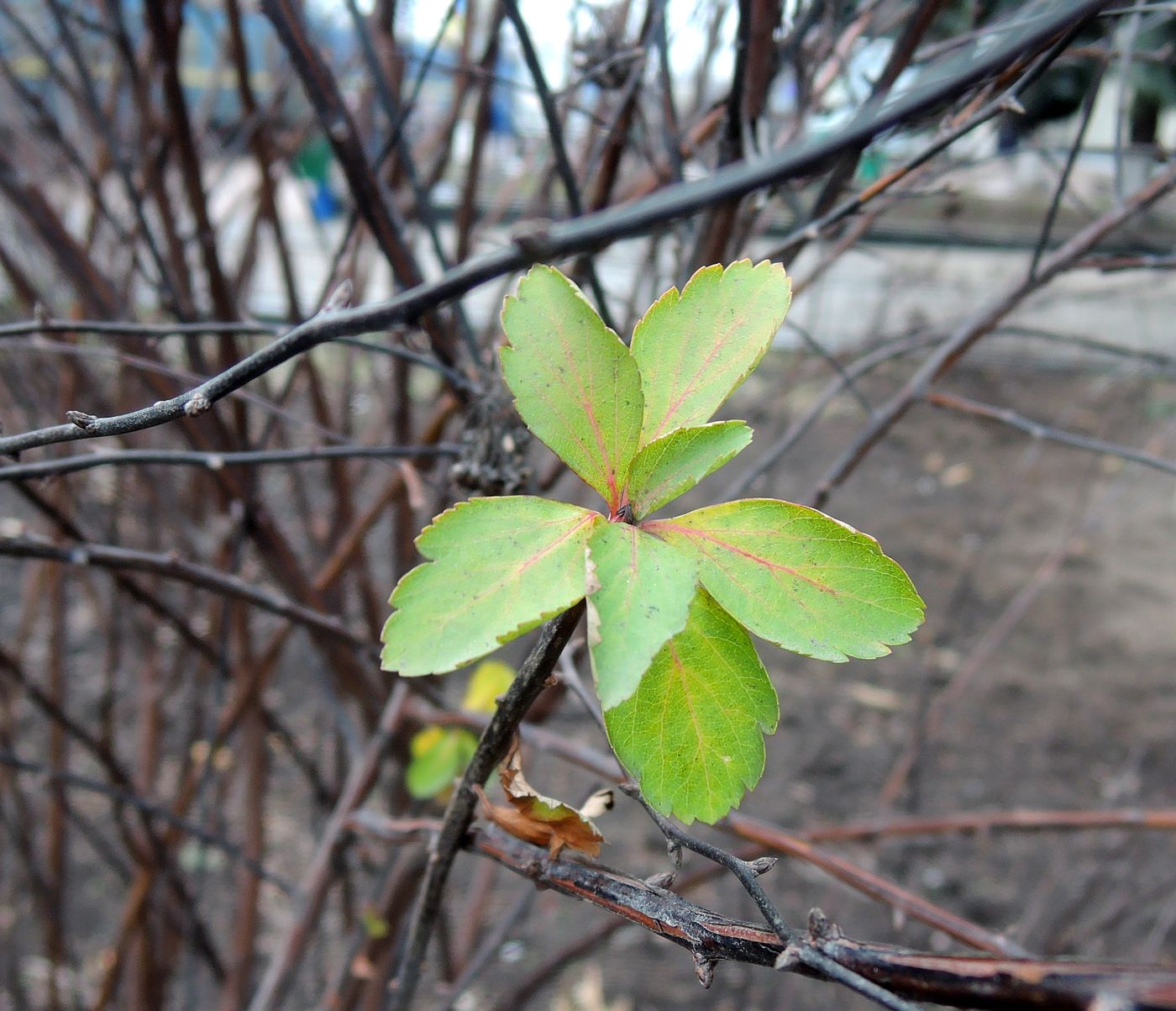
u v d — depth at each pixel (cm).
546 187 38
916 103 13
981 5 31
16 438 14
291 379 37
